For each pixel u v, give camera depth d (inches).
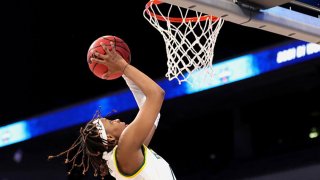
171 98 288.4
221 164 313.9
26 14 311.7
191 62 129.9
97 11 303.7
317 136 298.0
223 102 292.0
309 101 301.7
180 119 310.5
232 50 279.9
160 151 329.4
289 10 131.6
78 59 315.9
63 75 323.3
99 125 105.7
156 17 134.0
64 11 306.7
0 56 325.1
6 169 333.7
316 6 135.7
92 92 319.3
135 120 99.3
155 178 100.3
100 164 105.9
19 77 331.3
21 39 320.8
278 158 292.4
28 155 331.6
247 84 275.0
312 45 251.8
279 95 287.3
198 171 320.2
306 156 283.4
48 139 327.0
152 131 113.4
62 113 322.3
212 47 129.6
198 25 138.4
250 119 305.0
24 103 336.8
